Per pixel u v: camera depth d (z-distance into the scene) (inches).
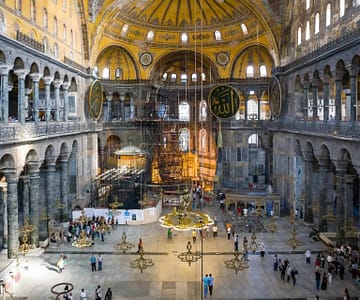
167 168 1598.2
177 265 940.6
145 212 1283.2
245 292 792.3
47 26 1085.8
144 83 1708.9
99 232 1145.4
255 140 1690.5
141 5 1550.2
